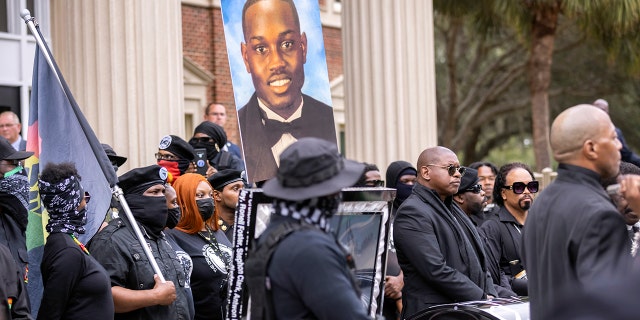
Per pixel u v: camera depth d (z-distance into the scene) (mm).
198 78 14477
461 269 6105
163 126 8422
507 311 5266
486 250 6934
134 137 8266
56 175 5012
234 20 6809
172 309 5484
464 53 25250
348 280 3670
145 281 5367
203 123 8523
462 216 6406
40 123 5758
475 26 16484
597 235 3990
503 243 7172
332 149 3762
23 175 5887
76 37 8281
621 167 6195
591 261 3959
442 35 25172
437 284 5938
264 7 6934
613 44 14500
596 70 24281
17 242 5828
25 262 5809
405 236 6047
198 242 6168
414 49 10195
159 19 8461
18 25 11086
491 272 6914
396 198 7227
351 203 4605
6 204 5773
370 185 6848
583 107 4273
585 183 4172
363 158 10047
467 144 26297
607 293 2434
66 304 4887
